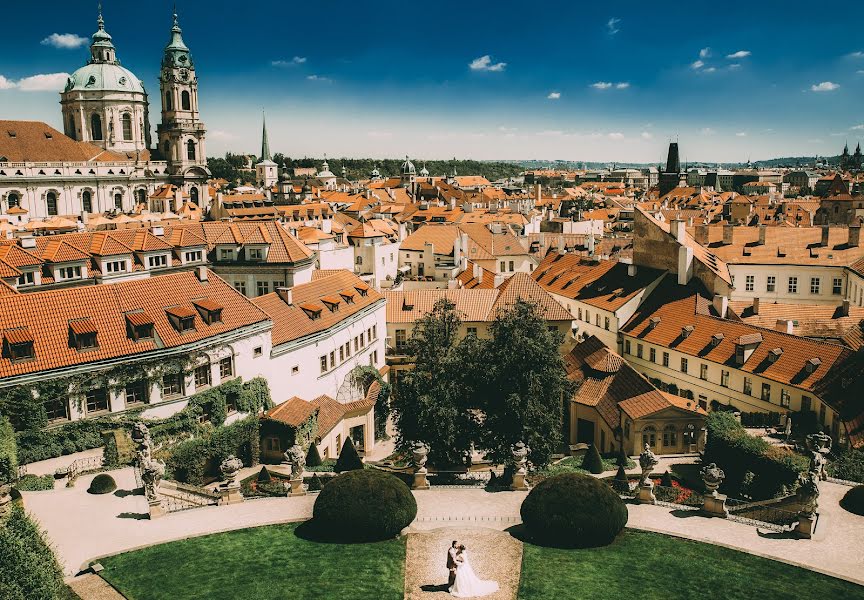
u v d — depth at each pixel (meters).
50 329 58.19
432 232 154.38
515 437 61.19
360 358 86.88
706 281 91.31
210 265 97.31
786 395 70.94
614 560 41.38
